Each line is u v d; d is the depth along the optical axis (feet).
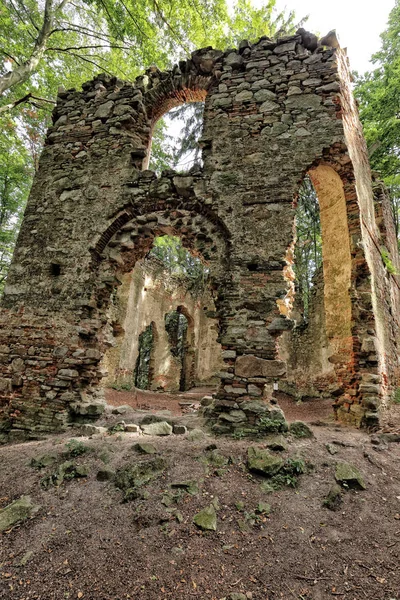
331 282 22.58
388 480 11.93
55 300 21.02
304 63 21.39
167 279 51.42
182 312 54.90
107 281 21.17
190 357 53.78
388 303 26.43
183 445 13.89
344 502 10.76
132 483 11.32
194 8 30.60
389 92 39.52
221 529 9.57
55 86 36.73
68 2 30.19
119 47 31.91
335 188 21.99
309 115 20.34
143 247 22.16
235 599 7.34
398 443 15.08
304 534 9.43
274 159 20.02
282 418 16.06
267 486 11.44
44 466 12.87
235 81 22.11
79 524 9.71
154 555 8.57
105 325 21.71
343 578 8.01
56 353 19.94
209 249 19.79
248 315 17.80
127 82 25.48
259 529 9.62
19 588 7.68
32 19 31.22
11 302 21.59
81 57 32.65
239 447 13.82
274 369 16.78
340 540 9.22
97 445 13.97
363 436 15.96
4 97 34.06
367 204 24.29
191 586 7.72
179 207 20.93
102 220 21.85
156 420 18.40
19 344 20.61
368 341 18.76
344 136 19.58
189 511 10.19
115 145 23.38
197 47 33.47
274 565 8.39
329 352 34.88
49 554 8.66
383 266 27.02
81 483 11.65
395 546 8.98
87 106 25.05
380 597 7.43
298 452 13.35
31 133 40.96
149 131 24.66
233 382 17.15
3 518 9.91
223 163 20.65
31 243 22.68
